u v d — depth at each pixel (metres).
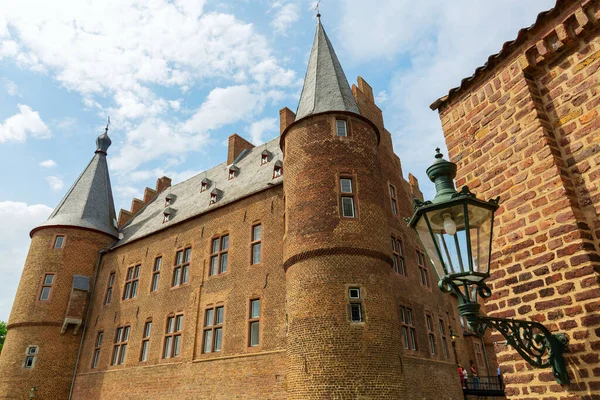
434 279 25.52
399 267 22.05
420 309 22.25
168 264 25.11
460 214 3.64
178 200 30.81
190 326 21.72
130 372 23.25
